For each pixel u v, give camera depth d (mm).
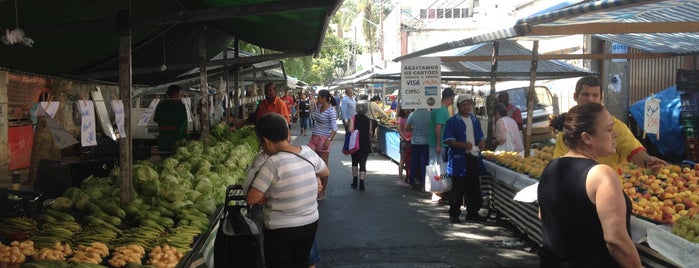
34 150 10484
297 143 22641
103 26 5367
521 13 21031
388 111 25047
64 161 8648
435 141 9641
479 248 7055
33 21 6668
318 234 7828
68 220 4984
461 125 8297
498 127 9750
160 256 4199
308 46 11492
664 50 10148
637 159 4199
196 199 5945
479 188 8508
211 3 8266
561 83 18656
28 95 14219
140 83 13219
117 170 6820
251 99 18938
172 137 9906
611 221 2559
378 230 8023
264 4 5406
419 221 8570
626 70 16031
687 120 11508
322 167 4633
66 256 4098
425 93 9461
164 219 5129
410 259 6598
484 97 18391
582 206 2701
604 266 2670
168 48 10945
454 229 8062
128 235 4660
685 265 3787
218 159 8547
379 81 21500
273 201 4301
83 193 5598
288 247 4320
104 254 4176
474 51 11336
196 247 4629
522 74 12719
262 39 11688
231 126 14344
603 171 2660
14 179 7074
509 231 7934
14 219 4688
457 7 56156
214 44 13102
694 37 8922
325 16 7340
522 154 9773
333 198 10508
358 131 11156
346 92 18312
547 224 2904
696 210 4465
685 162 8812
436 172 9203
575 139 2859
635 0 4500
